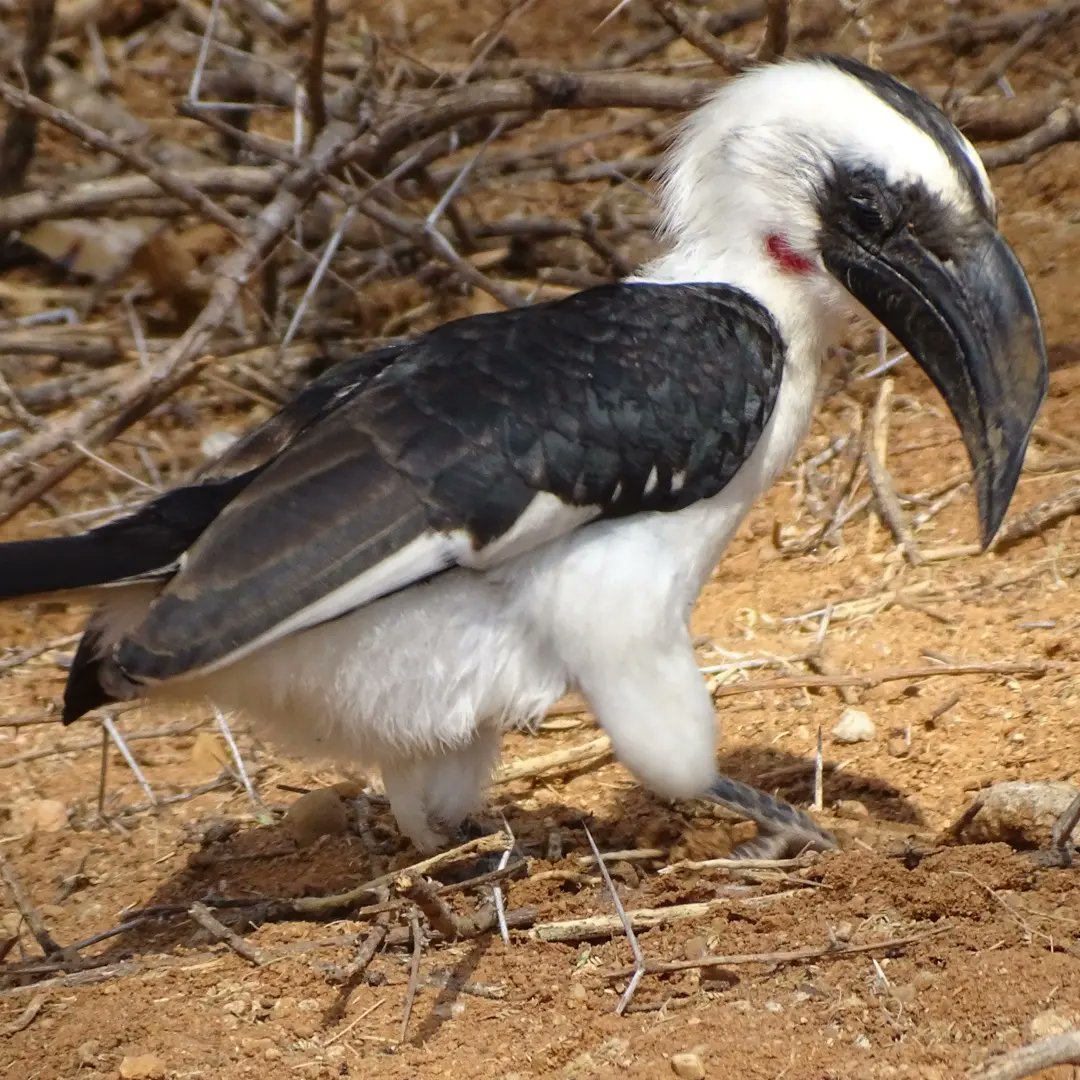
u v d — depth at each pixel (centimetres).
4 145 1778
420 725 934
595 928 903
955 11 2017
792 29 1959
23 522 1490
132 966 929
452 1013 858
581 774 1127
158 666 831
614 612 930
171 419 1633
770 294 1017
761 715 1157
